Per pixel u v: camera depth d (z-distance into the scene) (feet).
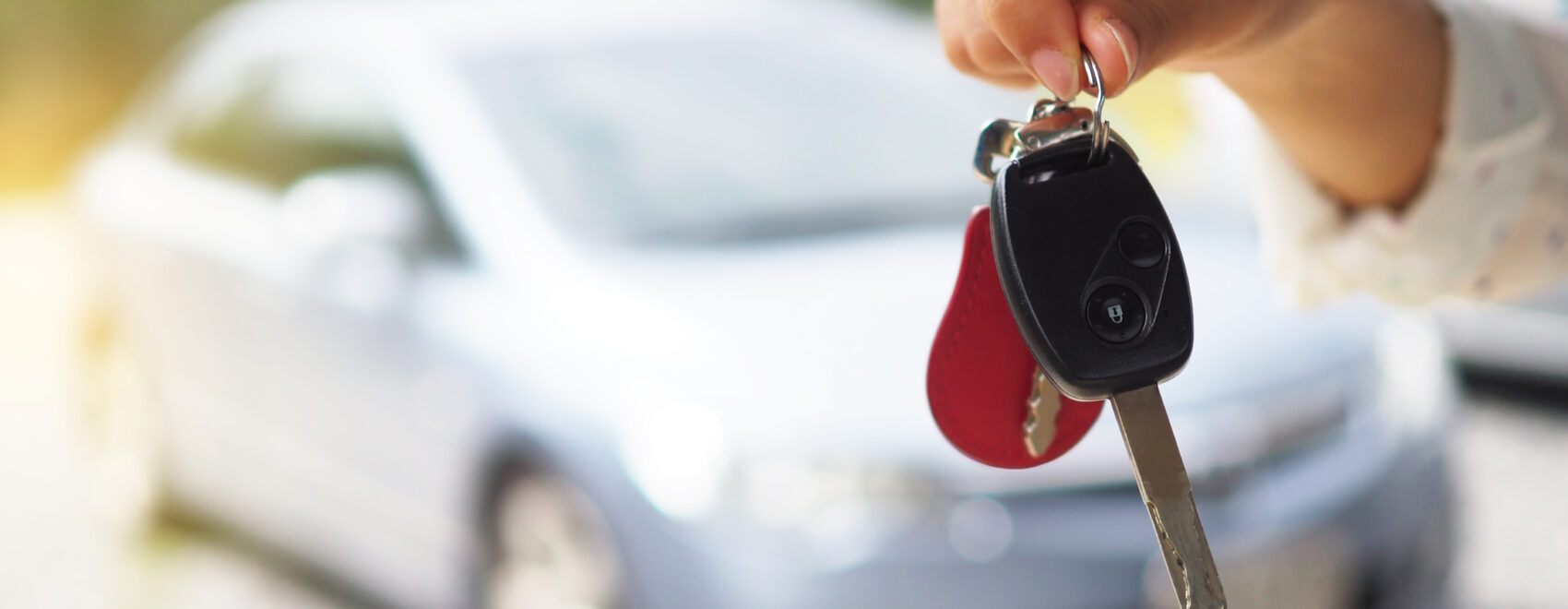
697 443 7.57
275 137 11.41
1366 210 3.19
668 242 8.91
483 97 9.82
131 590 11.90
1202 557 2.29
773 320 7.99
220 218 11.41
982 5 2.23
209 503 12.13
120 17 41.45
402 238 9.52
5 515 14.28
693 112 9.96
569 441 8.08
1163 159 17.71
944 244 8.95
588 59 10.25
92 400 13.69
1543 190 3.12
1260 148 3.29
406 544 9.58
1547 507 11.88
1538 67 3.16
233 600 11.44
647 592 7.67
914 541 7.26
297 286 10.18
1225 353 8.16
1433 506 8.64
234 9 41.55
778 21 11.19
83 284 13.44
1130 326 2.27
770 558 7.29
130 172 13.20
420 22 10.79
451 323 8.97
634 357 8.02
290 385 10.50
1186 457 7.77
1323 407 8.26
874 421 7.44
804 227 9.18
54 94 41.29
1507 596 10.39
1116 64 2.17
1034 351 2.30
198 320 11.51
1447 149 3.00
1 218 34.71
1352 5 2.68
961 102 10.84
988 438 2.55
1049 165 2.34
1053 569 7.23
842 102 10.39
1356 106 2.90
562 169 9.32
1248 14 2.42
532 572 8.53
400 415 9.36
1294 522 7.83
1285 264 3.39
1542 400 14.07
